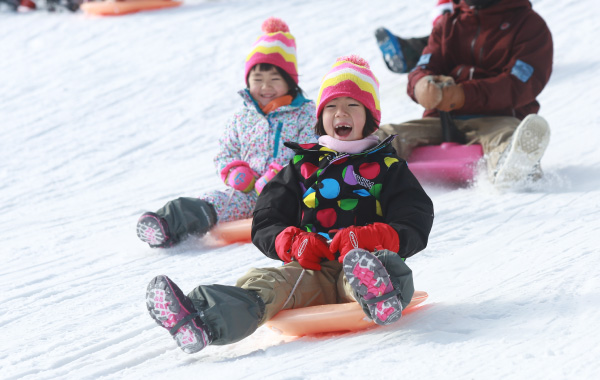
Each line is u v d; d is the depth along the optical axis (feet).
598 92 73.67
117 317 32.55
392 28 113.70
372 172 29.37
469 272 33.19
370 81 31.14
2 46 123.95
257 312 25.82
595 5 111.55
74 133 81.76
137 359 27.17
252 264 39.37
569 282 28.86
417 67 56.29
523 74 52.29
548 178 49.52
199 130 81.00
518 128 46.55
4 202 61.00
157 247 43.98
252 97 47.21
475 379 21.42
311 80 93.56
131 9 140.87
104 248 45.73
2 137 81.00
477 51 54.39
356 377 22.44
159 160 71.87
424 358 23.38
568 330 24.20
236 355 26.50
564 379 20.72
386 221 28.55
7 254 46.01
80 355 28.19
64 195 62.34
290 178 30.09
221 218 44.62
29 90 99.04
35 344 29.94
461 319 26.66
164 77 101.14
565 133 61.82
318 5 133.49
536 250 34.91
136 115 87.15
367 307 25.13
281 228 28.96
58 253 45.50
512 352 23.00
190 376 24.40
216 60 106.83
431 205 28.66
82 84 100.37
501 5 53.52
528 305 27.09
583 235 36.32
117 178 66.74
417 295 28.17
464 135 52.85
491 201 46.26
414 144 53.31
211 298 25.17
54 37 127.34
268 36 46.85
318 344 26.23
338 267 28.63
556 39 97.55
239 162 45.93
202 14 135.13
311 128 46.03
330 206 29.53
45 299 36.37
